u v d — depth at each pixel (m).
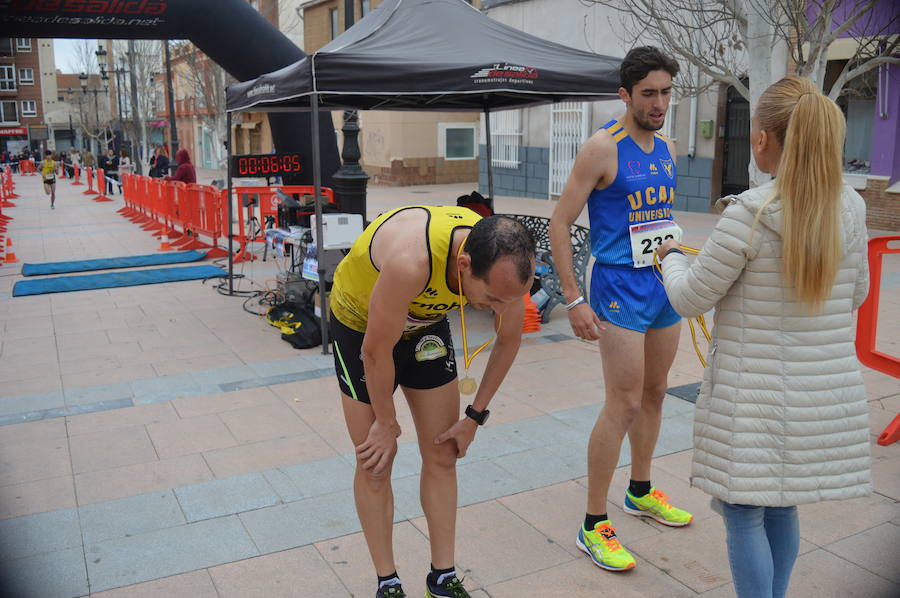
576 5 16.28
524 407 4.75
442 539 2.64
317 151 5.88
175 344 6.43
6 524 3.37
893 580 2.83
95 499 3.61
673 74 2.81
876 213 11.62
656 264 2.88
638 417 3.21
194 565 3.03
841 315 2.15
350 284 2.42
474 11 7.04
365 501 2.58
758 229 2.11
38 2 8.33
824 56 5.13
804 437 2.13
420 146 25.50
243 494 3.64
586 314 2.84
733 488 2.17
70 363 5.92
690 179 15.03
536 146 19.12
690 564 2.99
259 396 5.06
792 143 2.05
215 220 11.07
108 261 10.90
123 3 8.66
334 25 28.30
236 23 9.28
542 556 3.06
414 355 2.49
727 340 2.21
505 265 1.99
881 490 3.54
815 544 3.09
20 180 40.47
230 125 8.12
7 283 9.46
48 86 69.56
